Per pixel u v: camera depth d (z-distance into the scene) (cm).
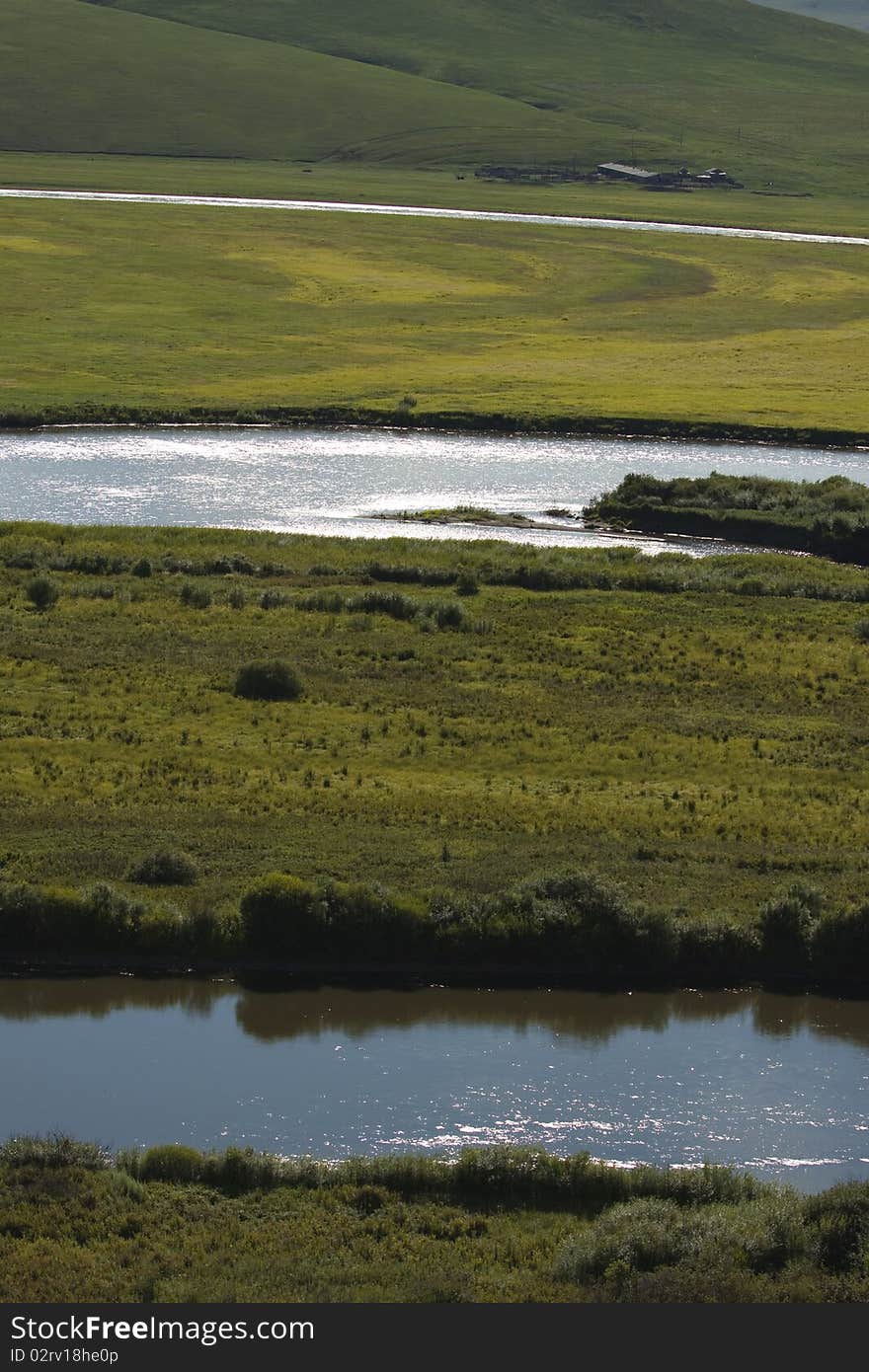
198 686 9569
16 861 6862
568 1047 5738
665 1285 4059
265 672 9475
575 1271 4209
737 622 11450
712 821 7825
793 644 10981
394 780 8238
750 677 10244
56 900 6284
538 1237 4438
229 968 6200
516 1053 5684
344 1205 4581
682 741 9019
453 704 9456
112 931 6253
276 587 11875
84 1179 4616
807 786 8425
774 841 7612
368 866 6969
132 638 10481
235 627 10850
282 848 7156
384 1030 5812
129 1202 4509
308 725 9000
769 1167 5016
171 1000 5981
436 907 6419
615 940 6319
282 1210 4547
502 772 8444
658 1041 5812
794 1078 5588
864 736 9212
